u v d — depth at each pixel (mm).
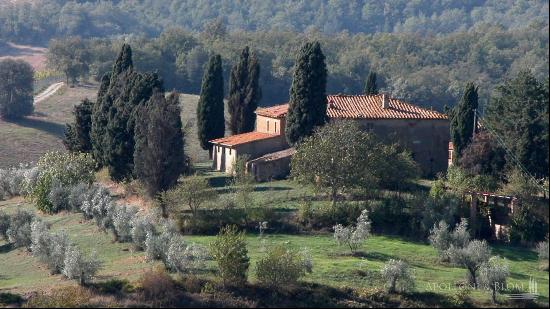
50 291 160375
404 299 155000
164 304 154375
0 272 187625
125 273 169750
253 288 158875
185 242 184375
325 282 160875
